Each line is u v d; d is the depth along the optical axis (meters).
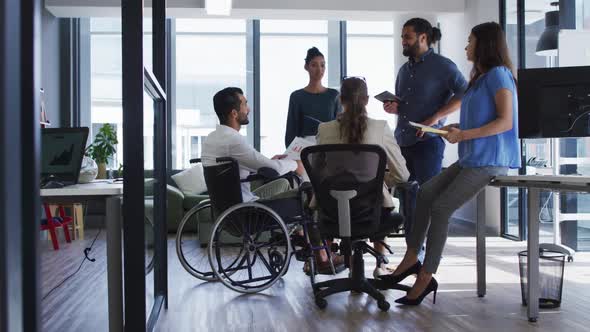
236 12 7.06
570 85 2.96
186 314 3.04
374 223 3.01
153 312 2.80
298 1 6.92
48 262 4.94
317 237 3.68
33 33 0.81
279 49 8.26
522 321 2.83
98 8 7.02
